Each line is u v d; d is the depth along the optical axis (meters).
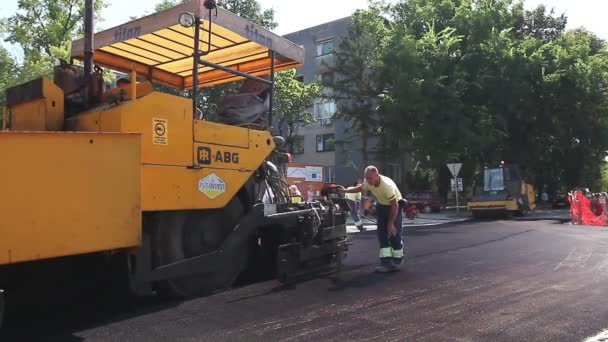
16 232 4.22
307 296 6.14
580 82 31.64
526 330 4.86
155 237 5.66
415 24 31.97
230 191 6.19
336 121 39.12
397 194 7.79
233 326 4.96
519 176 24.52
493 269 7.95
